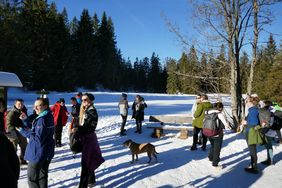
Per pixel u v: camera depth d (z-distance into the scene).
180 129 11.76
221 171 7.65
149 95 48.22
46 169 4.91
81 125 5.85
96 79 69.38
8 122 6.96
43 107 4.84
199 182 6.77
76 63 62.31
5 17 35.94
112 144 10.38
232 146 10.28
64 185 6.18
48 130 4.78
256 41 13.08
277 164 8.48
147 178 6.79
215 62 13.84
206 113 7.87
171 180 6.75
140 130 12.50
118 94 44.62
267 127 7.83
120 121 15.22
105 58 73.00
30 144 4.74
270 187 6.65
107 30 73.69
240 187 6.59
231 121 13.95
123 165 7.75
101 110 21.23
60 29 52.12
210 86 13.91
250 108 7.78
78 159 8.23
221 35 13.20
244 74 14.55
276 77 28.39
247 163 8.44
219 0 13.01
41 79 47.88
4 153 3.18
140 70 95.94
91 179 6.01
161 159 8.47
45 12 47.47
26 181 6.30
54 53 50.06
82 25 64.88
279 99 28.16
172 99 42.75
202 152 9.43
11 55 36.25
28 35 41.84
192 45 13.84
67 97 35.16
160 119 13.47
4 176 3.07
